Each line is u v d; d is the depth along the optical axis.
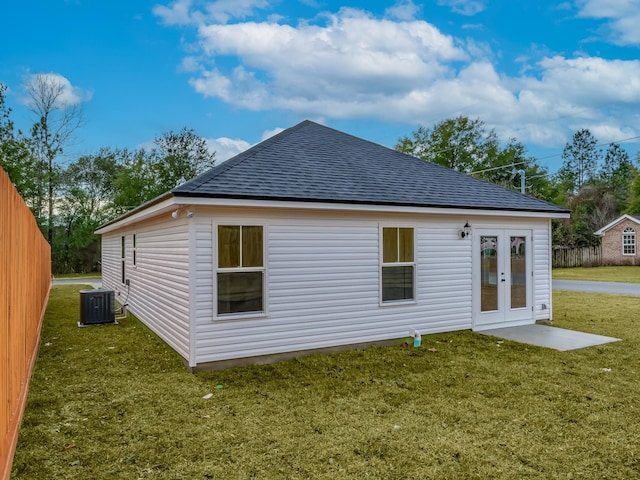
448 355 6.91
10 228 3.85
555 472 3.35
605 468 3.40
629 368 6.10
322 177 7.68
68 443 3.86
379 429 4.14
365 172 8.59
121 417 4.45
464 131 38.94
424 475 3.31
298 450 3.72
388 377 5.80
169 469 3.42
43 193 28.69
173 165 33.44
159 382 5.63
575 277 22.22
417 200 7.71
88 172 34.31
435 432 4.07
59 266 29.47
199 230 6.25
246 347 6.53
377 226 7.68
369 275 7.59
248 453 3.68
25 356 4.98
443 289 8.40
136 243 10.84
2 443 3.04
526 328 8.98
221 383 5.60
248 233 6.62
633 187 38.59
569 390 5.19
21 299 4.66
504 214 8.62
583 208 36.25
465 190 9.12
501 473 3.34
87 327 9.52
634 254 29.34
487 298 8.91
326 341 7.18
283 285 6.84
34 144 28.22
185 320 6.45
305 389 5.33
